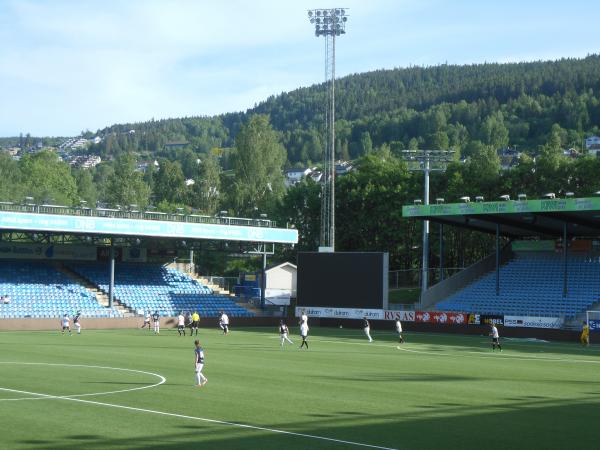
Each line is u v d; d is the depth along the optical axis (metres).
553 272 83.12
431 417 24.17
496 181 106.00
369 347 56.09
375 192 112.69
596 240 85.12
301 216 127.31
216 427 21.80
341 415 24.25
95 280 88.12
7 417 22.91
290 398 27.84
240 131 165.75
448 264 112.00
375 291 81.75
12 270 83.06
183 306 87.75
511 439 20.95
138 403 25.84
